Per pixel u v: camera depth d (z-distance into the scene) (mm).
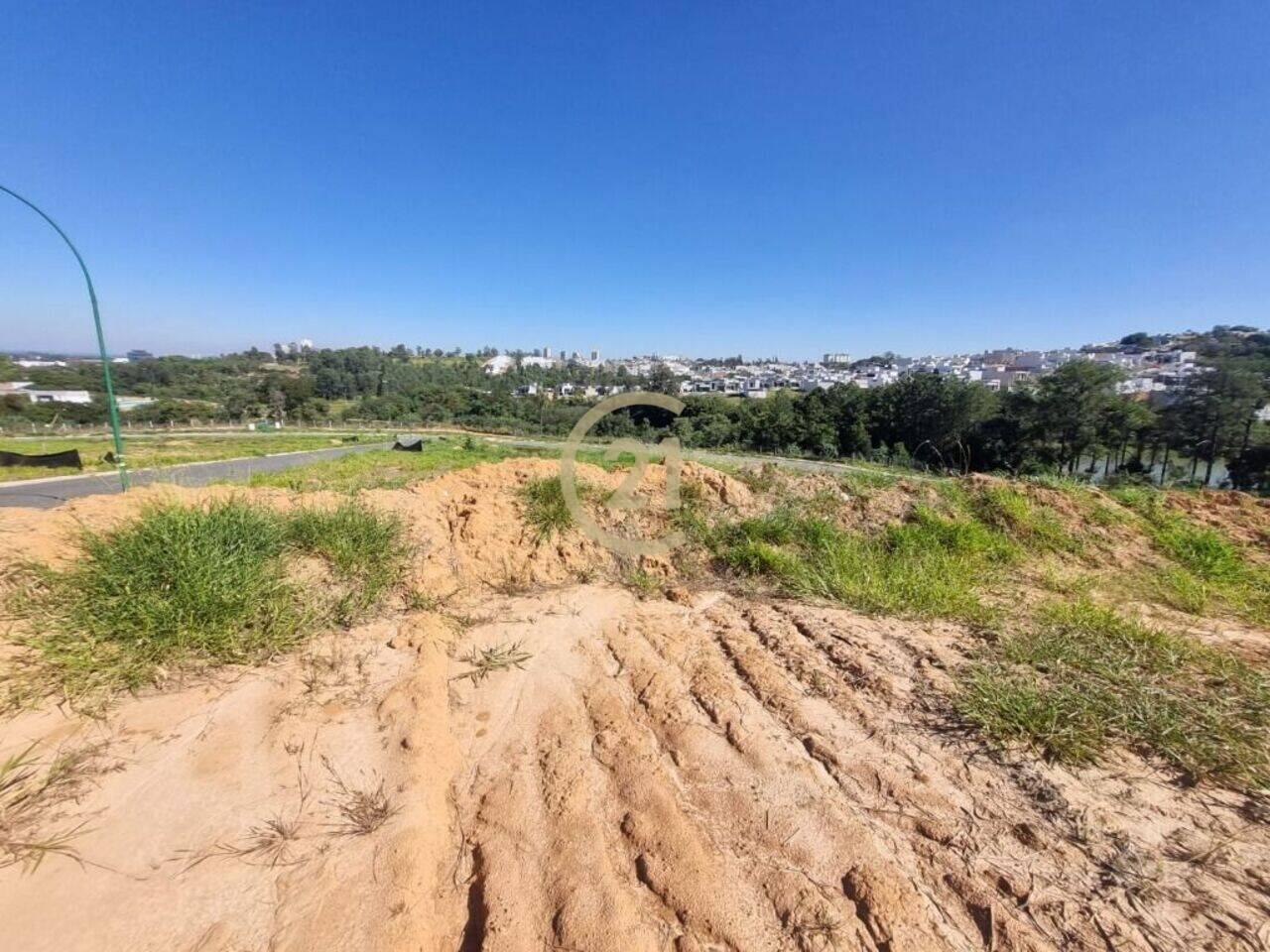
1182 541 4992
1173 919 1626
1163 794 2117
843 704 2678
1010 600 3938
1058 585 4215
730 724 2545
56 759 2068
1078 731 2398
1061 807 2051
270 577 3219
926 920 1633
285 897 1649
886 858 1849
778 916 1655
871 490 5785
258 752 2209
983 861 1831
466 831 1989
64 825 1820
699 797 2123
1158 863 1816
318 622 3150
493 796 2123
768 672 2955
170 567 2945
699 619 3707
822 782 2193
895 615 3703
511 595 4020
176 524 3182
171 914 1574
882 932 1598
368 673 2779
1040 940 1563
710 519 5133
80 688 2396
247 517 3529
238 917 1583
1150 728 2416
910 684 2834
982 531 5094
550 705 2711
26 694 2320
